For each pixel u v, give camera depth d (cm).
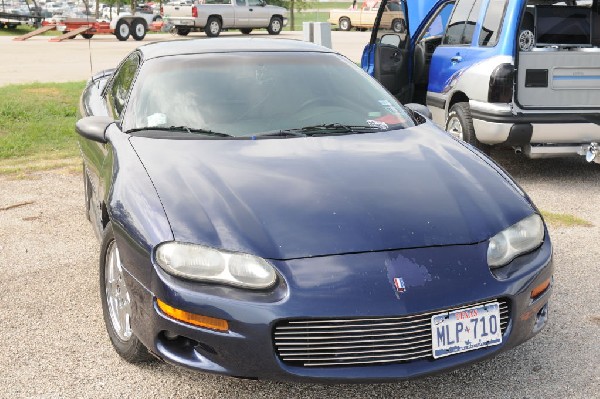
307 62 433
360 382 264
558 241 496
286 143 354
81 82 1273
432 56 748
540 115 619
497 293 276
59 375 318
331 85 416
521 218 304
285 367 264
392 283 265
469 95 657
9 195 615
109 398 300
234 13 2825
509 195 318
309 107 393
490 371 321
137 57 452
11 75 1451
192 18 2725
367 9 3419
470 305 273
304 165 326
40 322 372
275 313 260
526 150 643
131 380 314
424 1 750
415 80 804
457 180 322
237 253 270
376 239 278
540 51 618
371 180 314
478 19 673
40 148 796
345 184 309
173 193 300
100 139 380
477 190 316
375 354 265
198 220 283
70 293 411
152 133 365
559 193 623
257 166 324
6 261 461
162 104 384
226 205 291
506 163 738
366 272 266
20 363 329
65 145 810
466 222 292
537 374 318
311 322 261
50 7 4000
